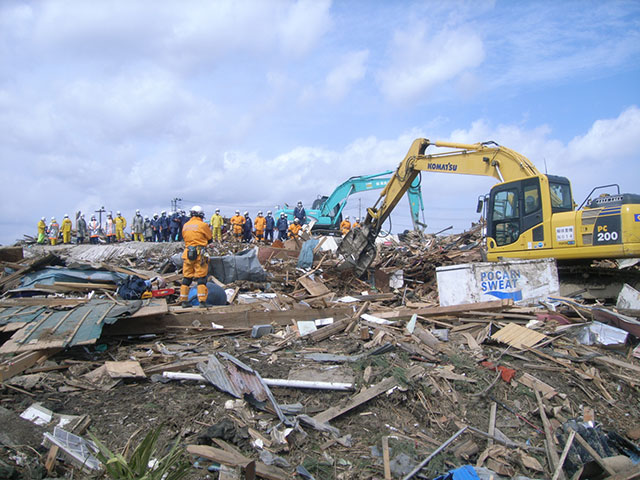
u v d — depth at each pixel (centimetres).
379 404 485
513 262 834
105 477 346
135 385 495
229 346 622
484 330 689
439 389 520
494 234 1001
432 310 768
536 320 724
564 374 579
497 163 983
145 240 2641
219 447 392
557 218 887
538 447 449
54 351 534
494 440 448
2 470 319
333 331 691
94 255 1938
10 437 373
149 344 620
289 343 640
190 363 532
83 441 380
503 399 523
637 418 522
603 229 821
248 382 481
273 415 449
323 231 2566
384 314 777
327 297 995
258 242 2323
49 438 368
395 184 1172
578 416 506
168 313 670
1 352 502
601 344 655
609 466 406
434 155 1087
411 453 413
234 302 877
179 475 320
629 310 741
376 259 1430
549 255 898
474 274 836
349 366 558
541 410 494
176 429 417
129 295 760
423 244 1695
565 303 792
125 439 397
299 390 496
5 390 458
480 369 576
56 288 808
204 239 777
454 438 430
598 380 571
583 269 900
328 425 436
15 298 739
